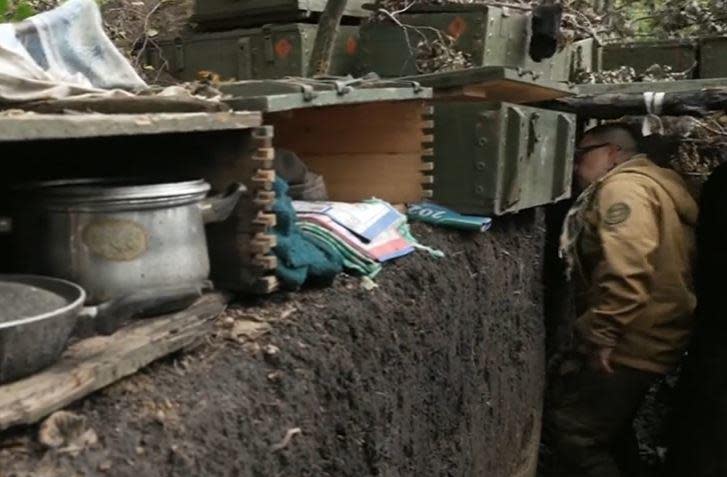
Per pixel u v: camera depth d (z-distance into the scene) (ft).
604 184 12.68
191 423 4.80
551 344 15.28
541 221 13.75
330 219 7.93
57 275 5.20
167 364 5.27
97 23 7.80
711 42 17.33
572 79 15.60
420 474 8.31
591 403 13.10
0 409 3.96
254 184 6.17
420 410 8.29
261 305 6.55
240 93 6.77
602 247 12.12
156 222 5.35
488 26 11.53
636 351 12.51
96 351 4.75
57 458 4.01
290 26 11.86
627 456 14.94
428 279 8.84
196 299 5.70
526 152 10.92
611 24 20.94
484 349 10.57
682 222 12.51
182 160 6.30
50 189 5.23
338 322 6.82
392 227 8.85
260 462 5.20
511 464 12.34
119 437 4.38
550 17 12.42
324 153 10.13
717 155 14.14
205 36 12.87
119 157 6.41
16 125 4.15
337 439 6.40
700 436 12.62
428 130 9.84
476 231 10.44
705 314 12.84
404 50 11.85
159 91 6.74
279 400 5.64
